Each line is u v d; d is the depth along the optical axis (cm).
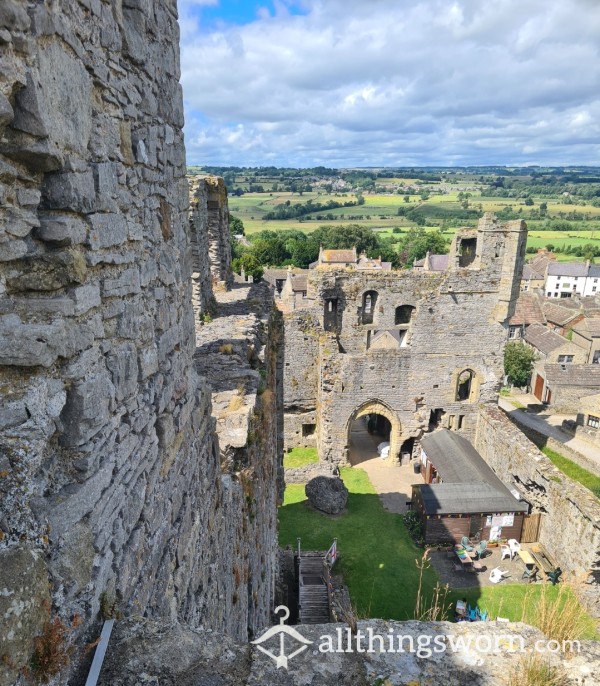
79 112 328
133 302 424
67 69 311
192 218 1377
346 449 2823
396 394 2770
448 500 2172
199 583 609
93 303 347
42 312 303
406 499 2511
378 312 2828
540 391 4416
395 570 1992
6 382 283
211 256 1881
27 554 259
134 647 331
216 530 720
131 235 416
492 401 2817
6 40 255
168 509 501
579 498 1919
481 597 1844
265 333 1453
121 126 401
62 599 292
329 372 2716
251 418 944
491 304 2689
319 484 2420
